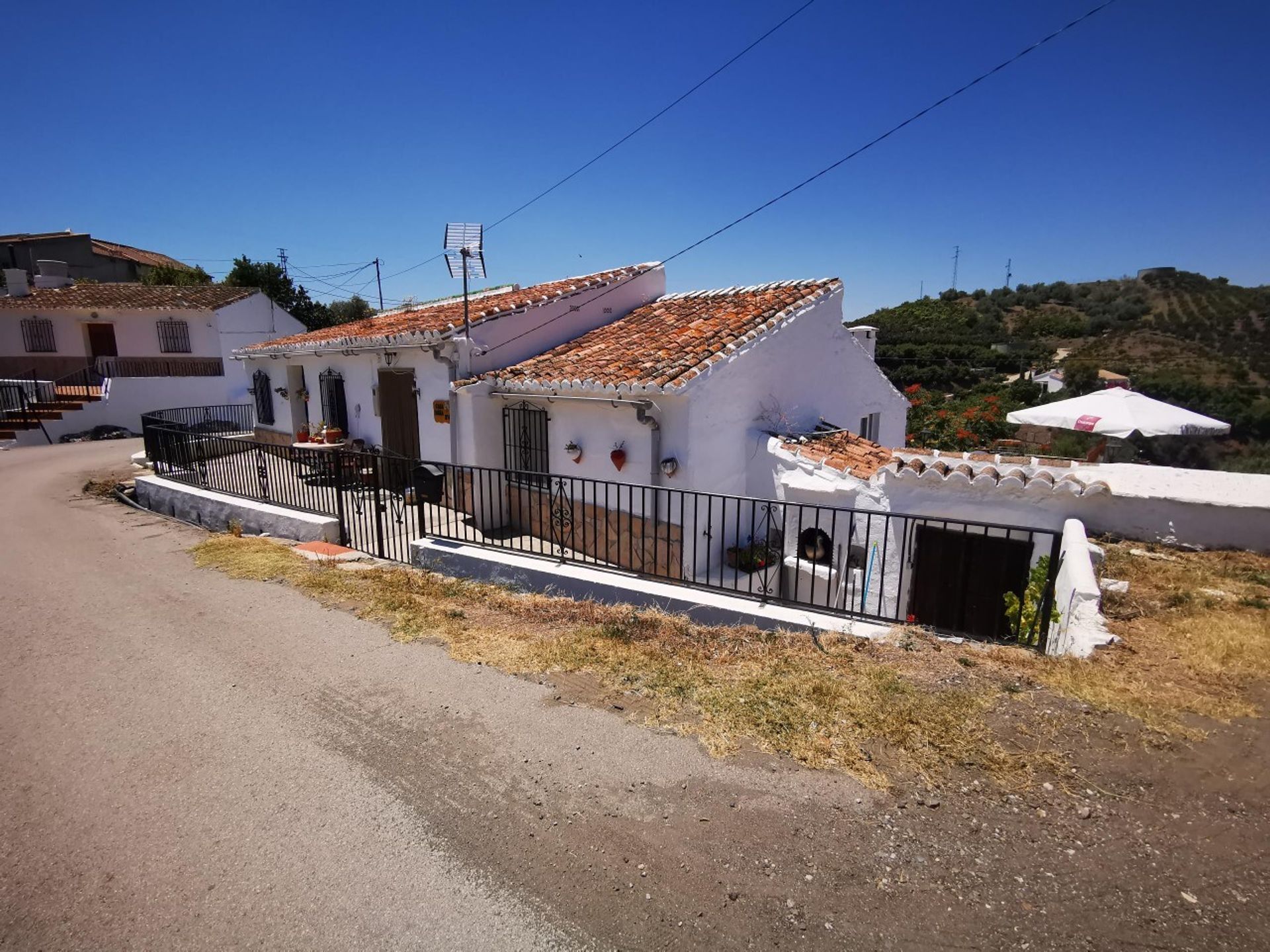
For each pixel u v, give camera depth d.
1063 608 4.93
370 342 10.57
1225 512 6.89
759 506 8.52
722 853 2.71
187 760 3.45
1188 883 2.42
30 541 8.30
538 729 3.67
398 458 8.85
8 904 2.52
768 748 3.37
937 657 4.25
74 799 3.13
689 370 7.63
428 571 6.93
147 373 25.31
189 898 2.55
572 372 8.57
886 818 2.84
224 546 7.74
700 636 4.88
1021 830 2.72
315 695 4.13
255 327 27.19
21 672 4.50
